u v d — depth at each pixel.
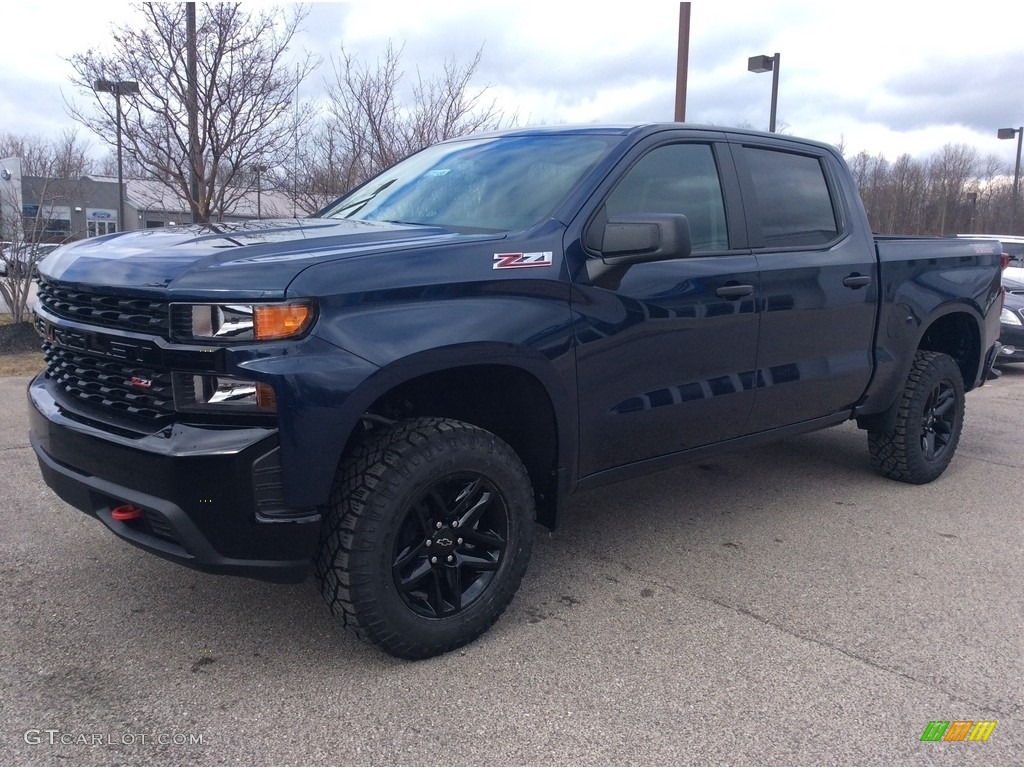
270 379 2.55
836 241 4.55
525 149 3.90
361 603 2.83
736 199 4.05
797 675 3.02
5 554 3.89
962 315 5.48
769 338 4.09
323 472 2.67
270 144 8.56
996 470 5.77
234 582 3.67
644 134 3.72
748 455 6.04
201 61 7.88
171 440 2.62
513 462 3.16
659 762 2.52
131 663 3.01
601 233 3.41
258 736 2.60
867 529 4.54
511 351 3.04
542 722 2.71
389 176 4.41
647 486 5.27
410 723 2.69
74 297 2.97
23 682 2.86
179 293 2.58
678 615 3.48
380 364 2.71
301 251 2.82
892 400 5.06
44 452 3.13
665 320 3.58
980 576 3.94
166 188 10.05
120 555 3.91
